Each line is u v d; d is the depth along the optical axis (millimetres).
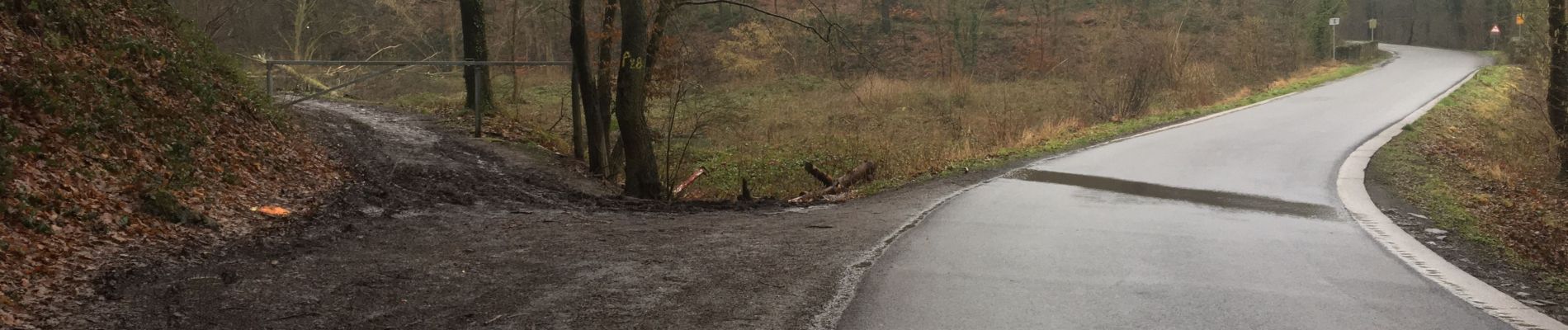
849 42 17422
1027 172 13859
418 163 14312
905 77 45750
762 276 6438
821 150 20297
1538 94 26344
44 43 10133
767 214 10320
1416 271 6973
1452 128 21000
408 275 6406
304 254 7082
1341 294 6207
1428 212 10195
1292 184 12508
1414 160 15469
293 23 43750
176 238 7199
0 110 8234
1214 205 10555
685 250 7438
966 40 46062
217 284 5973
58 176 7590
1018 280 6512
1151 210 10125
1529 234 10156
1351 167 14148
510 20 40406
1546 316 5676
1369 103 25734
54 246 6250
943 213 9789
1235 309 5770
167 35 13688
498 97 31438
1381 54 51594
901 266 6918
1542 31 20625
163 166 9156
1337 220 9539
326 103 23469
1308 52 47281
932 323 5328
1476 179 14961
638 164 13695
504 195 12312
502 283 6180
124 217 7227
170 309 5324
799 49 42719
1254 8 50156
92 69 10352
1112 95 29359
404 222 8914
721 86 36062
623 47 13438
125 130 9289
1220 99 29609
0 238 5984
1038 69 45469
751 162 19656
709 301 5719
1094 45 43625
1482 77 32281
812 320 5332
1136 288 6309
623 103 13500
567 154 18406
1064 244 7977
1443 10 70562
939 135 23016
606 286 6090
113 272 6000
